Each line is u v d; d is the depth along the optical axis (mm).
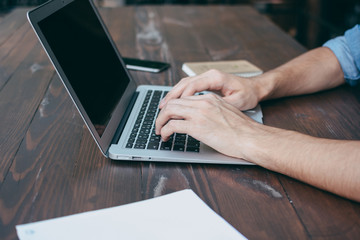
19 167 691
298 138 690
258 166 712
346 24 2934
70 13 781
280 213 586
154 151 719
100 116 741
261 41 1500
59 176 667
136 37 1511
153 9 1921
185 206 565
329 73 1035
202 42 1476
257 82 937
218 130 714
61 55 677
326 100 993
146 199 613
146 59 1289
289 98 1005
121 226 520
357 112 925
